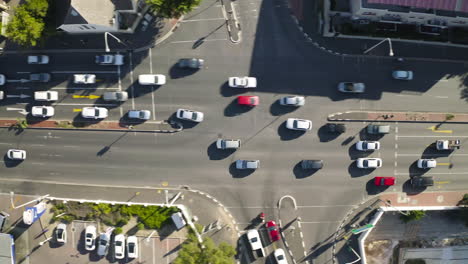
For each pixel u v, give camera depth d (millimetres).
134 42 65562
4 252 65625
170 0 57031
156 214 65000
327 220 67625
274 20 66250
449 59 67812
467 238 72625
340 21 65500
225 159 66812
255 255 65688
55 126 66562
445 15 60281
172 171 66812
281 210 67125
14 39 57812
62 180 66938
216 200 66750
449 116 67938
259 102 66500
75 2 56062
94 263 66500
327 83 66875
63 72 66062
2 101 66500
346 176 67438
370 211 67562
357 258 67438
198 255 60438
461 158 68750
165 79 65938
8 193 67125
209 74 66250
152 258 65875
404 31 66188
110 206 65312
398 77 66062
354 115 67062
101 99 66125
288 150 67062
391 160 67875
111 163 66812
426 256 73062
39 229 66750
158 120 66312
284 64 66562
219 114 66500
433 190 68438
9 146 67188
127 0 58344
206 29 65938
